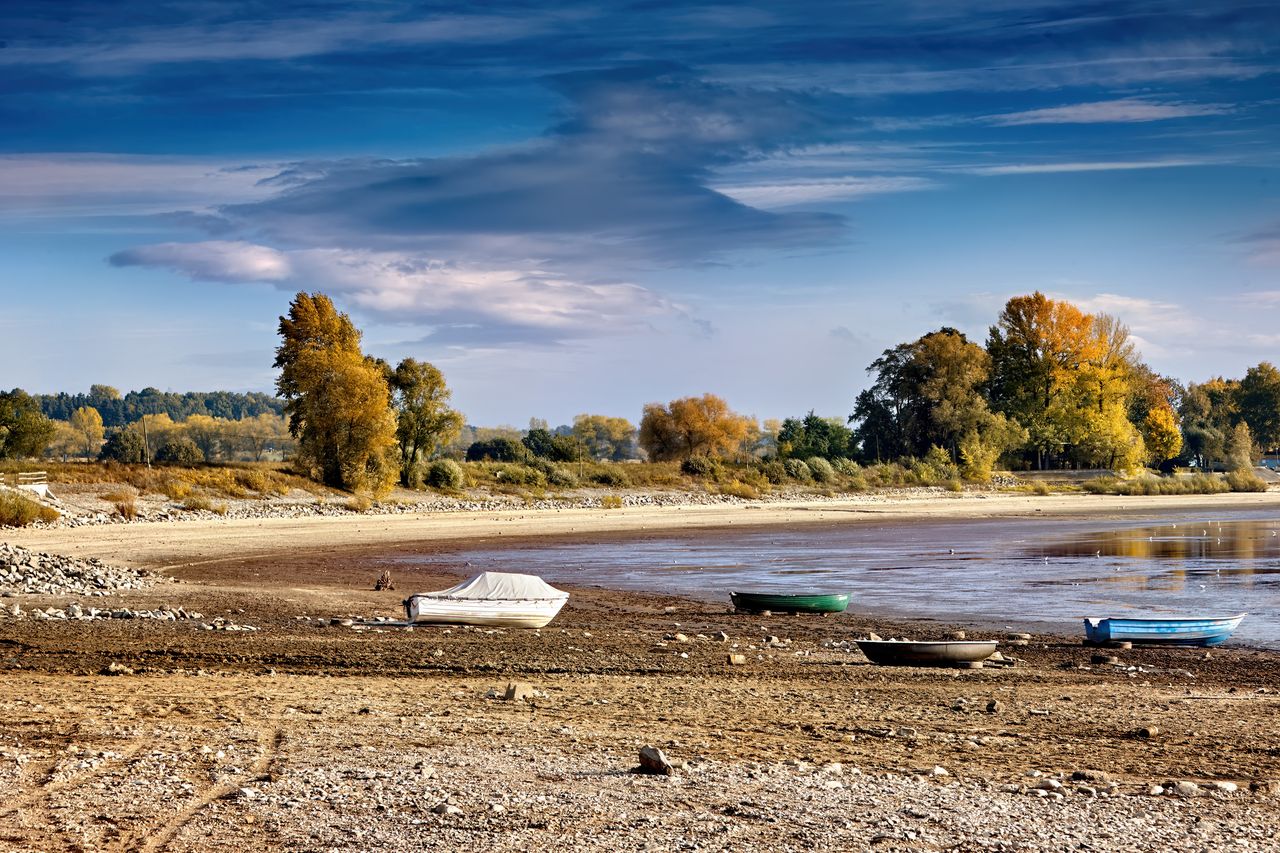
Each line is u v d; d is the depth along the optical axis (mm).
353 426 83875
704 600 36312
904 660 22547
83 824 10164
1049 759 13922
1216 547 57250
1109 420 129000
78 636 24859
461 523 71250
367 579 41938
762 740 14727
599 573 45188
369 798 11125
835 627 29891
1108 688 20281
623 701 17766
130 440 123750
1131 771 13336
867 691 19297
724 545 59219
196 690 17922
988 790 11984
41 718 15125
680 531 68875
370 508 78938
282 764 12617
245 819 10367
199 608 31281
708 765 12945
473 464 99812
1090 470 129875
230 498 76250
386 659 22391
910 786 12062
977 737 15266
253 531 61781
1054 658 24531
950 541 61969
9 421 87250
